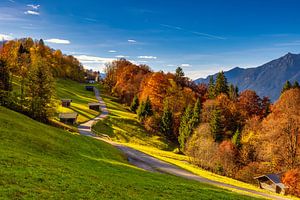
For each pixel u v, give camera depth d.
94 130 119.81
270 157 101.69
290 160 97.00
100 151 65.94
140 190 34.28
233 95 186.12
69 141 63.22
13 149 38.81
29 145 45.16
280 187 77.75
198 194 37.97
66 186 28.42
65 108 148.75
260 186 84.00
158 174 50.41
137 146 105.12
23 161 33.16
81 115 143.25
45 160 37.59
